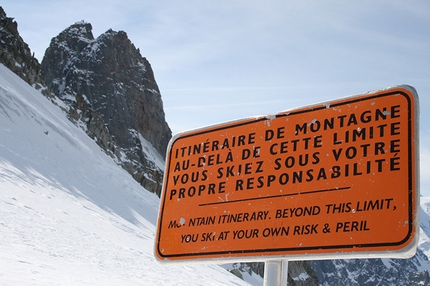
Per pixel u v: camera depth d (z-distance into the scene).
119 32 115.69
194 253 5.87
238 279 34.00
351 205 5.06
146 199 52.19
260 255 5.42
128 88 108.44
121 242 24.14
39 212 21.55
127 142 95.56
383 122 5.14
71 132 57.66
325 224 5.14
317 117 5.57
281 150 5.70
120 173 56.56
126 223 33.34
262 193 5.66
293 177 5.51
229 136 6.13
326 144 5.42
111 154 67.50
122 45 114.19
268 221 5.50
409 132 4.96
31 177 30.31
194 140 6.39
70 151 47.94
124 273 16.62
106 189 44.12
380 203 4.91
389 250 4.71
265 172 5.72
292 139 5.66
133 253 22.02
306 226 5.25
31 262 12.05
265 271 5.41
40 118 49.72
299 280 75.12
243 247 5.56
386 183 4.93
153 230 38.72
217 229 5.81
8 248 13.33
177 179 6.36
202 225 5.94
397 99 5.12
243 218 5.69
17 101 48.25
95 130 70.81
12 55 65.38
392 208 4.82
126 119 99.62
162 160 109.00
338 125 5.41
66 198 30.34
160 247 6.16
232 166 5.98
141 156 94.62
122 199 44.56
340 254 4.96
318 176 5.36
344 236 5.00
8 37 69.25
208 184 6.08
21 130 41.97
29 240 15.83
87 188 39.34
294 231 5.30
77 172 42.69
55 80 100.69
